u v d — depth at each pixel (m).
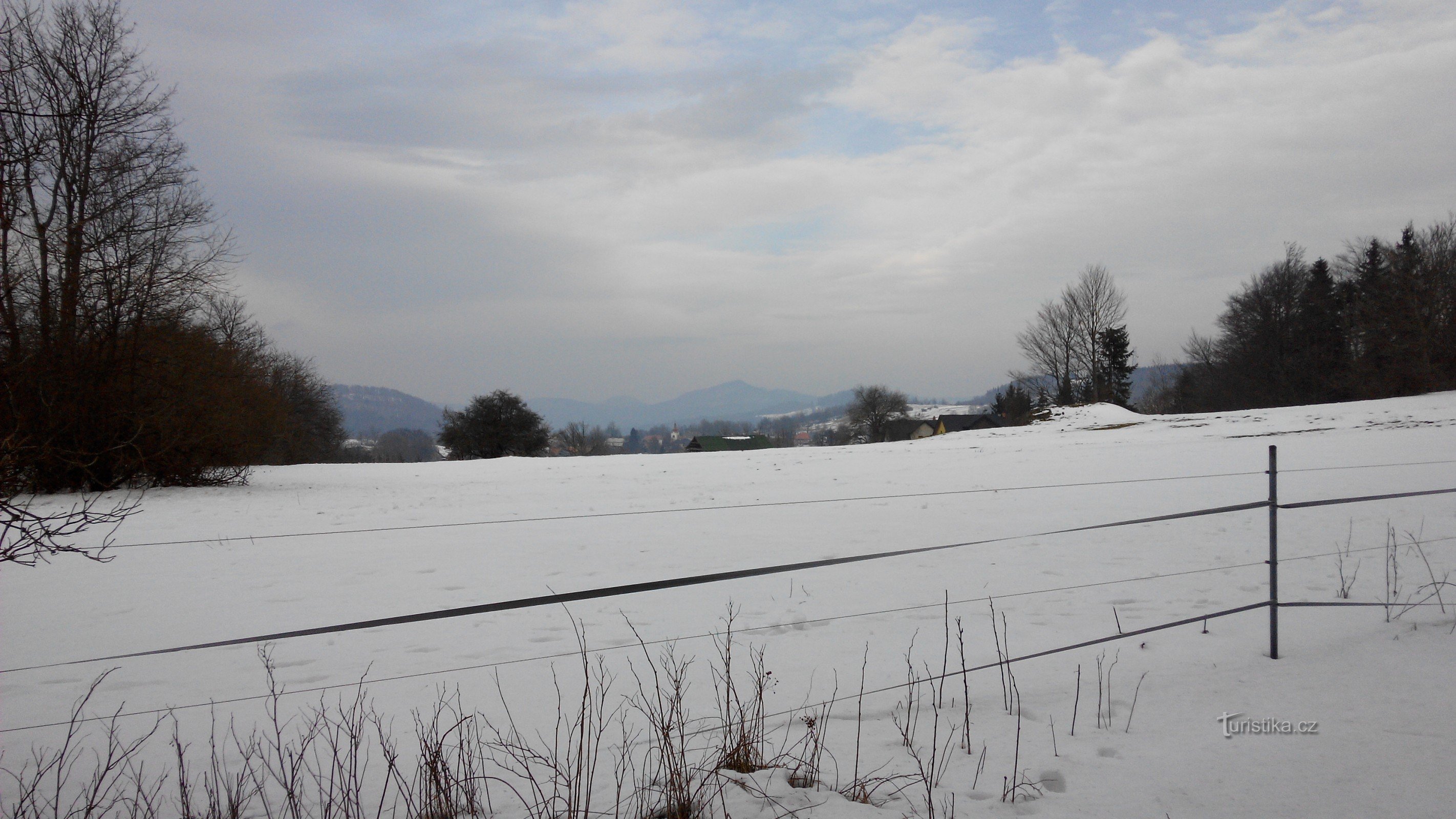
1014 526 10.31
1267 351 63.09
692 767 3.54
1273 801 2.98
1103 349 67.38
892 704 4.32
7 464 4.37
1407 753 3.31
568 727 4.14
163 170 19.19
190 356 19.72
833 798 3.16
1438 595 5.78
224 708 4.58
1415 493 5.17
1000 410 81.00
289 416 32.16
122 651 5.76
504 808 3.21
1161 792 3.10
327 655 5.57
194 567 8.77
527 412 71.94
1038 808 3.01
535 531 11.05
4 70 5.21
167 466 18.61
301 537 10.92
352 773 3.28
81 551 4.23
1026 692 4.39
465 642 5.82
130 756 3.90
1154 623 5.63
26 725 4.35
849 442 102.00
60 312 16.84
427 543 10.26
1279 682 4.26
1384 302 51.47
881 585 7.27
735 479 19.36
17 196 5.41
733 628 6.01
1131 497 12.45
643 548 9.50
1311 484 12.45
